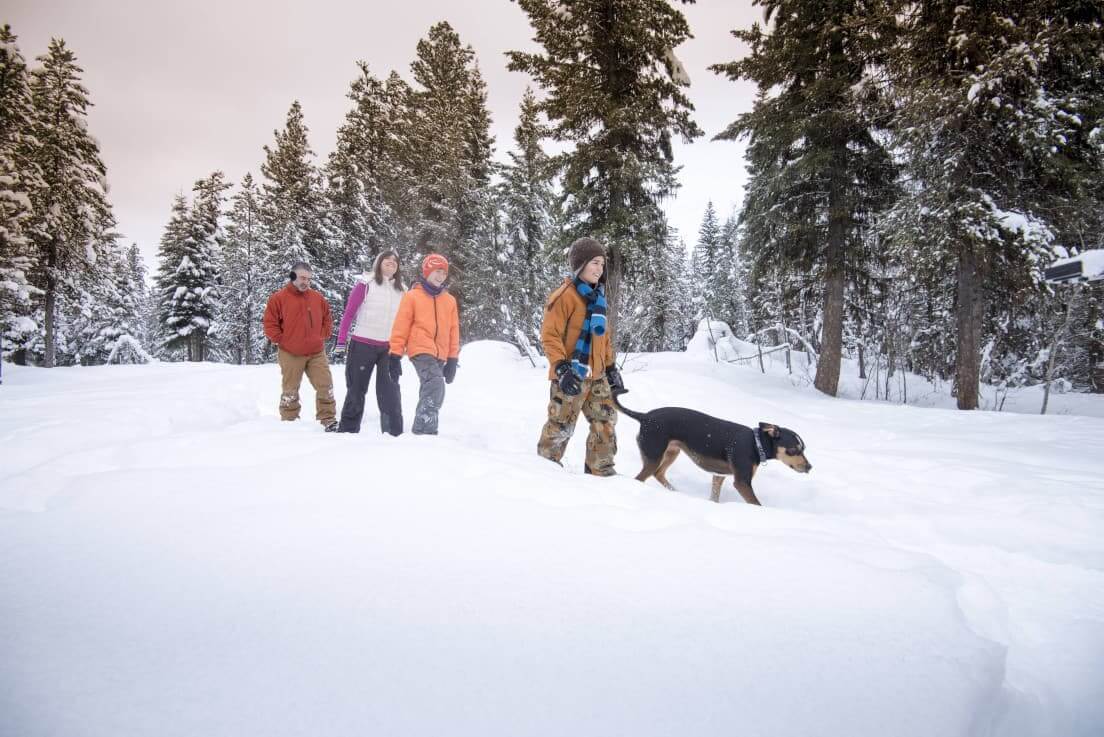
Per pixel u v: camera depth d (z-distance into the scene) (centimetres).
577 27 1403
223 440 326
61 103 2128
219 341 3378
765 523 247
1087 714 138
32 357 2881
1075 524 291
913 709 118
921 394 1708
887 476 420
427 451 304
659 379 909
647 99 1409
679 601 163
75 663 120
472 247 2272
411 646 134
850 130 1353
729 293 3594
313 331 556
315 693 114
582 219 1493
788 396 1285
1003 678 139
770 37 1447
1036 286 1068
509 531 214
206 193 3356
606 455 379
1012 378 1812
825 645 142
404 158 2697
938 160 1127
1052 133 1009
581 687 121
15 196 1678
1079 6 1007
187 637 134
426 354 454
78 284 2300
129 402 621
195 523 212
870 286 1490
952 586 187
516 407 692
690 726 109
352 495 245
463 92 2522
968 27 1062
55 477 268
